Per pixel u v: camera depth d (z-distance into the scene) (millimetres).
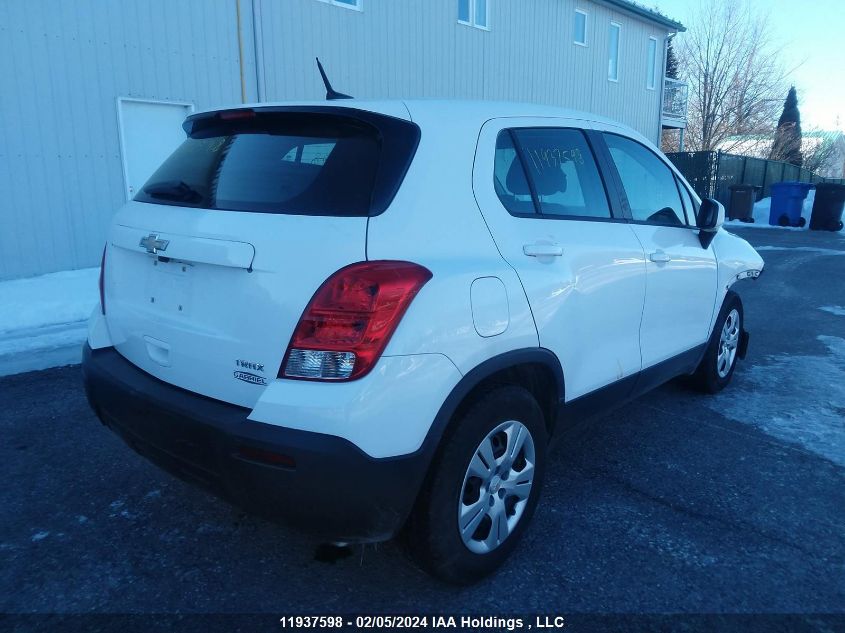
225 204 2586
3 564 2877
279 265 2316
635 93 21969
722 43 35938
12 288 7559
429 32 13734
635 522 3299
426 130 2695
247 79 10414
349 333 2240
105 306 3168
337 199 2436
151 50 9219
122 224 3037
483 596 2723
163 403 2549
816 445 4246
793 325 7629
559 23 17703
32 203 8367
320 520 2307
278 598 2689
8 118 8062
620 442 4273
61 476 3676
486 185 2836
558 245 3059
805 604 2705
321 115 2658
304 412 2215
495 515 2768
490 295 2621
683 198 4309
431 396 2379
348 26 12000
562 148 3369
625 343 3580
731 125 36469
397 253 2396
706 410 4836
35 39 8156
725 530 3240
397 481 2322
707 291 4430
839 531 3248
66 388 5000
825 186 18656
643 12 20375
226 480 2361
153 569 2863
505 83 16172
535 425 2914
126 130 9188
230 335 2430
